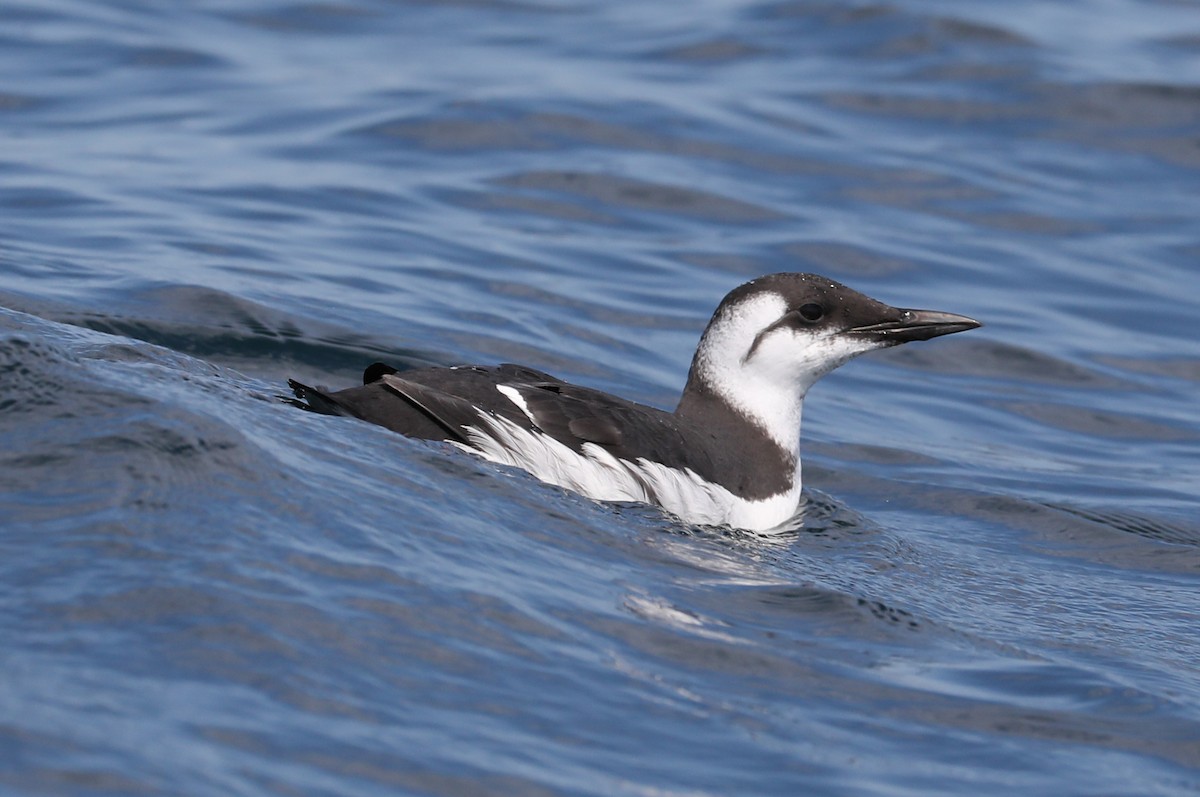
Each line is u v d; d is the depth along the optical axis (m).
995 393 16.02
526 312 15.56
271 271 15.11
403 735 5.96
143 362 10.42
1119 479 13.79
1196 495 13.41
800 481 11.60
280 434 8.71
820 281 11.50
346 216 17.69
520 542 8.46
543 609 7.52
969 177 21.17
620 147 21.09
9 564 6.61
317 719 5.91
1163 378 16.55
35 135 19.55
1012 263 18.91
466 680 6.56
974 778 6.68
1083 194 21.02
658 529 9.75
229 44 24.69
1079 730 7.40
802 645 8.01
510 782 5.81
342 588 7.01
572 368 14.41
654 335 15.76
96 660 5.93
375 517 7.95
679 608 8.14
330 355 13.28
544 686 6.70
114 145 19.39
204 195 17.67
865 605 8.82
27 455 7.61
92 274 14.05
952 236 19.52
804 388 11.54
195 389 9.11
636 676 7.06
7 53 23.05
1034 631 9.20
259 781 5.37
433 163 20.00
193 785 5.21
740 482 11.07
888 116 23.03
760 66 24.81
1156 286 18.64
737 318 11.36
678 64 24.89
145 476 7.50
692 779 6.17
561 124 21.59
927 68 24.55
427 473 9.00
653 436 10.59
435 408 9.79
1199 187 21.50
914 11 26.48
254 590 6.71
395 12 27.50
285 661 6.25
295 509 7.69
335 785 5.49
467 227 17.94
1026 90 23.86
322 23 26.52
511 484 9.36
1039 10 27.95
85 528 6.98
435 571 7.50
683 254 18.11
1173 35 27.03
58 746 5.26
